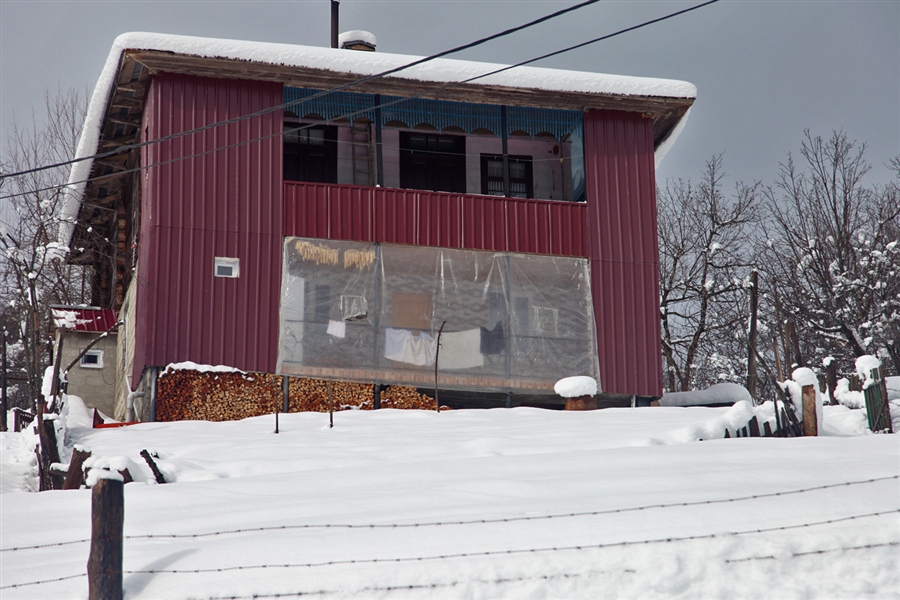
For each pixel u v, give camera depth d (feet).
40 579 27.96
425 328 67.26
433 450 43.11
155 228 64.64
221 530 30.73
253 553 27.78
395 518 29.89
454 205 69.77
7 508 36.76
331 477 37.55
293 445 45.96
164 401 62.54
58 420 48.39
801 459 35.24
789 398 47.06
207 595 25.81
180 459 42.47
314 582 25.86
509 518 28.84
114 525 26.50
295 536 28.96
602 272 70.69
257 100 67.97
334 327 65.98
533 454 39.22
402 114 70.13
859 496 29.37
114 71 66.23
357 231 67.82
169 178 65.62
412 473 37.14
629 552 26.32
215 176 66.39
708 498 29.91
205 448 46.24
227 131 67.21
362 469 38.60
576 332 69.26
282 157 67.82
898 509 28.27
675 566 25.68
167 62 65.41
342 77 67.36
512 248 69.87
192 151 66.39
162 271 64.18
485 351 67.62
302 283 66.18
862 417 53.93
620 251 71.31
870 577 25.43
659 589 25.13
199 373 63.31
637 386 69.26
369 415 57.36
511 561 26.14
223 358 63.87
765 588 25.13
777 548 26.32
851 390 63.46
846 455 35.63
